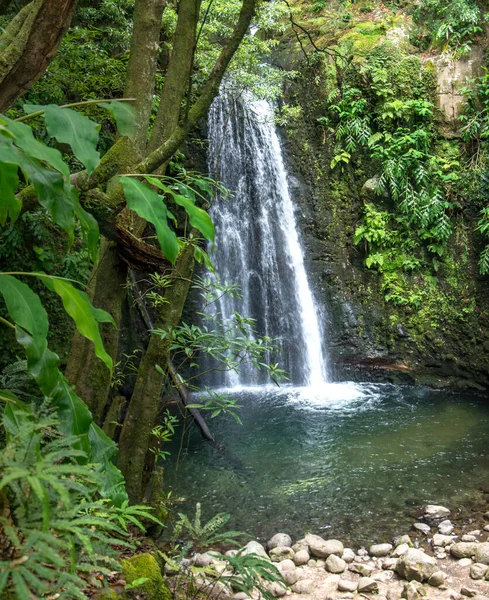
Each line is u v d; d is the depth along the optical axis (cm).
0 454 122
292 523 438
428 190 876
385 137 897
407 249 895
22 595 108
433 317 875
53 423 133
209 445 607
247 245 893
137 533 302
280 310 909
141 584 218
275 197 934
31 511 123
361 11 1046
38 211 499
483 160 873
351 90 909
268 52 820
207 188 255
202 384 824
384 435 638
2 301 502
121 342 710
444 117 902
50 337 548
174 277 302
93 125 153
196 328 323
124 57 594
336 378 896
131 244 268
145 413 315
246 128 912
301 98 959
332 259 925
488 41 915
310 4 1127
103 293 291
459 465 544
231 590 308
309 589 331
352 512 454
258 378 870
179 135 230
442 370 863
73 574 127
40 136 454
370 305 903
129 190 166
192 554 370
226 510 461
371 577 347
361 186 923
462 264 872
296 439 627
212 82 232
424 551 387
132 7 670
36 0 206
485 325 847
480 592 321
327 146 939
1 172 160
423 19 995
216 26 671
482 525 424
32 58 210
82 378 294
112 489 203
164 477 525
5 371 208
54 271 545
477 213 868
